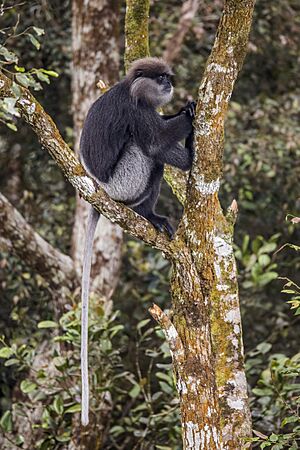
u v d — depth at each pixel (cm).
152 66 853
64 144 702
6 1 1362
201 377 708
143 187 867
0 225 1218
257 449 1021
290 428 1013
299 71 1564
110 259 1334
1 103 709
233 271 743
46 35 1423
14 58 754
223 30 694
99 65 1347
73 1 1363
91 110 878
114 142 852
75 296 1239
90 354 1077
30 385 1052
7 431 1105
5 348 1059
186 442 710
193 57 1448
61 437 1056
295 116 1509
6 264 1390
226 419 750
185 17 1330
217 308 745
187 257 721
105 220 1334
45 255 1251
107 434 1186
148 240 723
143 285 1495
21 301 1424
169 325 702
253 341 1401
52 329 1330
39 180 1566
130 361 1327
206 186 711
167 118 854
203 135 700
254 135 1422
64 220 1556
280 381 989
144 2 932
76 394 1068
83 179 702
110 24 1353
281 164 1428
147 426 1090
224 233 733
